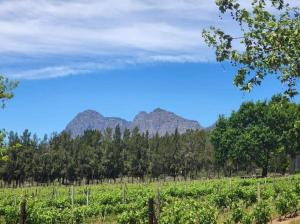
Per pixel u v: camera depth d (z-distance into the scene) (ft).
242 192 124.88
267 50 31.73
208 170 426.10
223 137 341.82
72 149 425.69
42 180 396.37
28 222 86.33
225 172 410.72
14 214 87.66
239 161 342.23
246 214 86.99
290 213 101.71
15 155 378.53
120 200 139.23
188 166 428.56
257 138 322.55
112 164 419.54
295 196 106.11
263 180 220.02
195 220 78.43
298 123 34.60
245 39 31.99
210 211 82.17
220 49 32.40
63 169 399.85
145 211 86.17
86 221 105.91
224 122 350.64
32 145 396.57
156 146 443.32
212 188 163.22
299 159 353.92
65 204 125.70
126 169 425.69
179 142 444.55
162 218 78.13
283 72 31.99
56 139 439.63
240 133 336.29
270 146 323.57
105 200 138.41
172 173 433.48
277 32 30.68
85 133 479.41
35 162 390.42
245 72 32.35
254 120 333.01
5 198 156.46
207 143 417.69
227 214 103.50
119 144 440.86
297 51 30.66
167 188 163.84
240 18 31.83
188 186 184.75
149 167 424.05
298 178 223.71
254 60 32.07
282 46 31.04
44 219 87.81
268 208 90.53
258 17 31.50
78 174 402.93
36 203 118.01
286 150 322.96
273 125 323.16
